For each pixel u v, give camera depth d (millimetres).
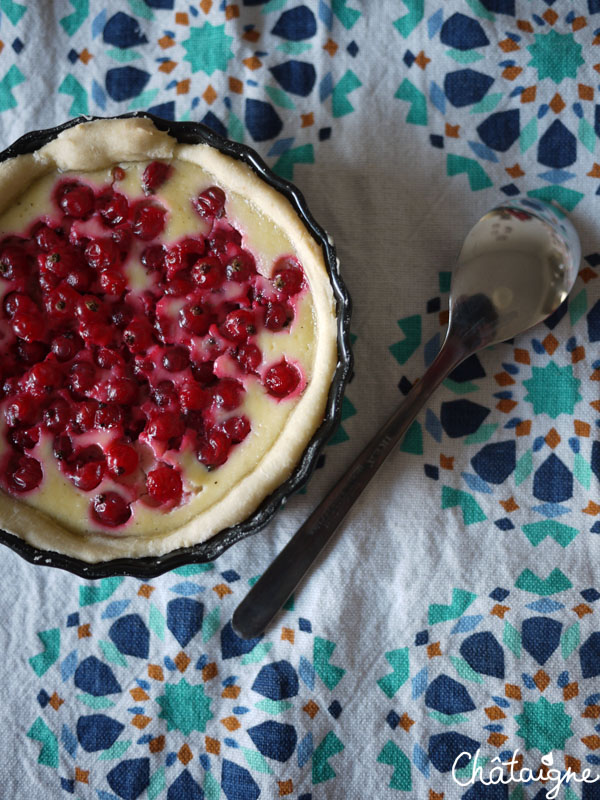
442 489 276
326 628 273
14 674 277
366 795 269
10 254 253
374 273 281
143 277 253
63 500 251
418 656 272
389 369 280
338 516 263
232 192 253
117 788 271
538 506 275
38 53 289
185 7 289
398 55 285
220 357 250
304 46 287
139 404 253
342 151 283
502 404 278
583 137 281
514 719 269
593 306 278
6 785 273
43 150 253
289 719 271
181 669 275
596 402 276
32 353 253
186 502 251
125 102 289
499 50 284
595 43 282
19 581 280
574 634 271
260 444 250
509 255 272
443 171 282
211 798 270
